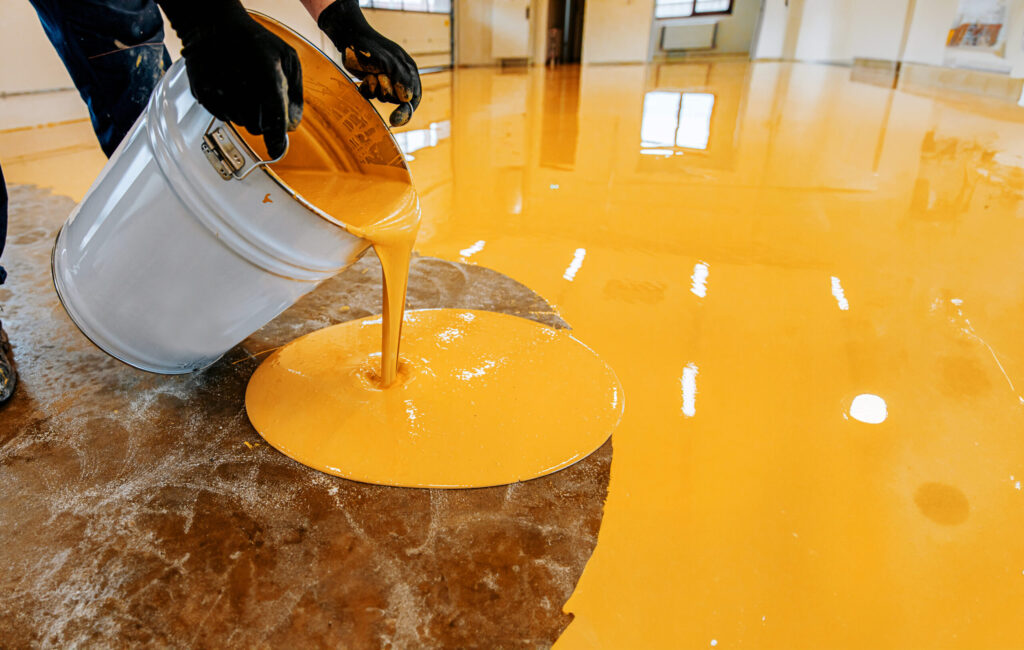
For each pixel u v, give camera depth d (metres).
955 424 1.01
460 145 2.98
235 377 1.13
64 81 3.41
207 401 1.06
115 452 0.94
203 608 0.70
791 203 2.09
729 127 3.48
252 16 0.94
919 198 2.12
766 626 0.69
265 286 0.92
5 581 0.73
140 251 0.88
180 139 0.81
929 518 0.83
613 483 0.89
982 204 2.05
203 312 0.95
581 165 2.63
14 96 3.17
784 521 0.83
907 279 1.51
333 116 1.10
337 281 1.54
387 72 1.03
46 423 1.00
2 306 1.35
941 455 0.94
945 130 3.30
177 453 0.94
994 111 3.96
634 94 5.02
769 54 9.66
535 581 0.75
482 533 0.81
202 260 0.88
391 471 0.90
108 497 0.85
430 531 0.81
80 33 1.27
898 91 5.10
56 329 1.29
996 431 0.99
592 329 1.30
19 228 1.83
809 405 1.06
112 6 1.26
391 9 5.88
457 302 1.42
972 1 4.95
